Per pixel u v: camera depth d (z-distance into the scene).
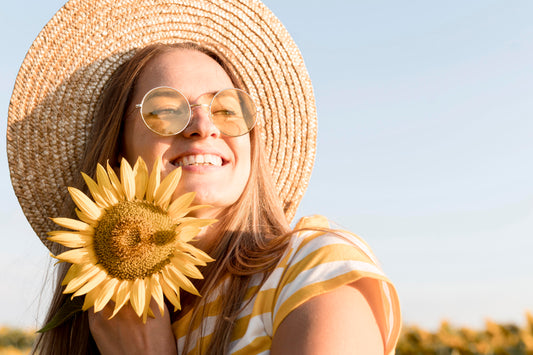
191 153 1.99
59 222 1.68
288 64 2.69
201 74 2.13
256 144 2.22
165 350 1.81
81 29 2.47
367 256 1.67
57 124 2.49
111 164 2.27
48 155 2.50
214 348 1.72
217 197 1.96
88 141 2.48
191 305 1.90
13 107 2.47
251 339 1.67
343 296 1.51
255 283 1.79
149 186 1.75
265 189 2.26
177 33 2.54
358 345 1.43
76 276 1.66
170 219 1.72
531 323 4.75
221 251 1.94
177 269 1.68
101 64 2.47
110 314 1.84
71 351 2.20
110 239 1.67
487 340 4.85
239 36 2.62
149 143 2.04
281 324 1.54
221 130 2.02
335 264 1.58
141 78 2.21
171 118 1.99
